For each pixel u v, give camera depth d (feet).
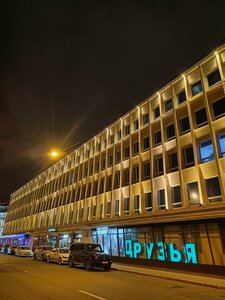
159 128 77.87
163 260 66.13
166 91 78.74
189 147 65.98
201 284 39.70
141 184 79.00
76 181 122.62
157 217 67.56
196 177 61.26
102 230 93.40
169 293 32.32
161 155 74.54
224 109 58.90
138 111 88.53
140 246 74.74
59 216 128.98
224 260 52.70
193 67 69.92
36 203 167.94
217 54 63.36
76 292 32.07
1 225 285.43
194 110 66.80
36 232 150.82
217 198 55.77
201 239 58.13
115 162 95.55
